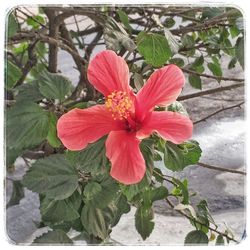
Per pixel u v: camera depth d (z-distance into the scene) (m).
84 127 0.33
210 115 0.38
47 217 0.35
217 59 0.41
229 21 0.39
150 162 0.33
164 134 0.32
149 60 0.35
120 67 0.33
